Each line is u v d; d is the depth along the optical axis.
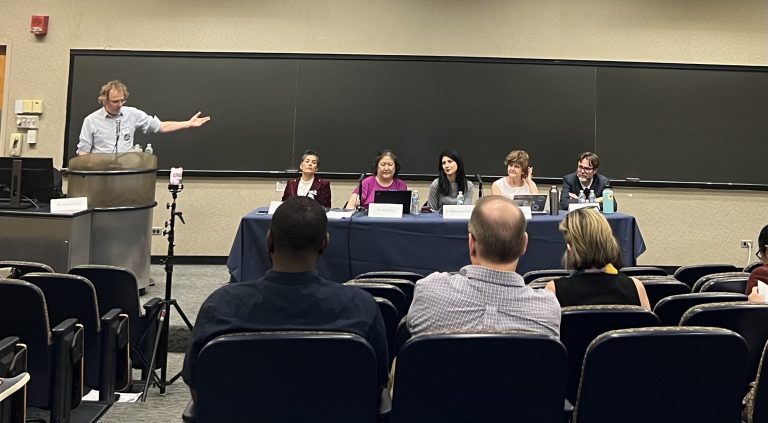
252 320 1.21
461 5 5.48
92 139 4.29
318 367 1.17
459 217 3.57
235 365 1.16
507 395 1.23
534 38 5.50
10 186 3.59
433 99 5.46
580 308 1.49
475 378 1.22
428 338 1.19
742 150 5.48
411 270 3.48
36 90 5.43
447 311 1.39
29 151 5.42
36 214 3.43
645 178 5.47
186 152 5.42
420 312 1.42
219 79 5.43
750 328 1.52
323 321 1.23
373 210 3.62
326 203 4.33
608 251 1.71
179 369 3.01
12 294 1.69
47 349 1.77
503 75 5.46
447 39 5.48
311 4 5.48
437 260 3.47
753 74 5.48
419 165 5.46
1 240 3.45
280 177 5.45
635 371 1.24
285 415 1.20
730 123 5.48
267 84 5.45
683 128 5.48
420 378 1.22
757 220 5.48
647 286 2.08
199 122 4.68
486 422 1.25
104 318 2.06
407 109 5.46
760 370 1.39
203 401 1.18
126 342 2.21
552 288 1.72
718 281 2.19
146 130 4.48
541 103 5.46
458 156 4.37
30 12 5.44
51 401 1.80
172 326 3.38
